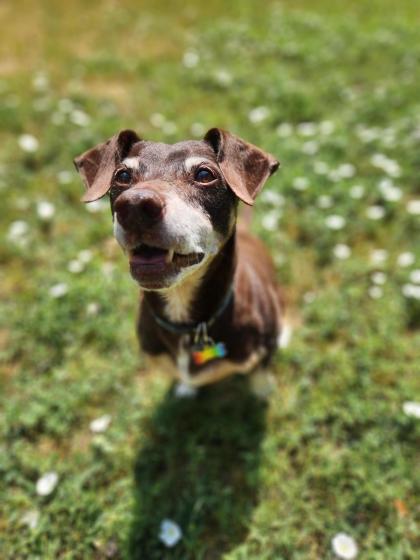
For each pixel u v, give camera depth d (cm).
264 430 46
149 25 133
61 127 85
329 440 45
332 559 38
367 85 96
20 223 67
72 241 66
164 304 36
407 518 40
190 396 49
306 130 79
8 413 47
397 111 84
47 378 51
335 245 62
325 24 122
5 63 117
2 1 157
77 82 103
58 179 75
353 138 78
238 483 43
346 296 56
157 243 27
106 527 40
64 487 42
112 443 45
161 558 39
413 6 133
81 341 54
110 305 56
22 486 43
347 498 41
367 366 49
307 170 71
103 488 43
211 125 85
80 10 148
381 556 37
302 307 58
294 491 42
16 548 39
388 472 42
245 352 39
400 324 53
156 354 41
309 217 65
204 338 37
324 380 49
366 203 67
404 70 99
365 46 108
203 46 117
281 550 39
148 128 87
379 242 63
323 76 99
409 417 44
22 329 55
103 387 50
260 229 63
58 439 47
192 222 28
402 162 72
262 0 145
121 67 109
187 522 40
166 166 31
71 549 39
